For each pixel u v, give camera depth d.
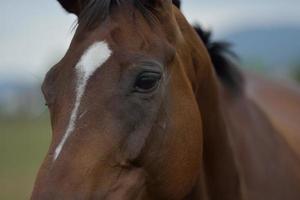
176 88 3.46
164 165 3.38
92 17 3.31
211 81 3.99
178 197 3.51
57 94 3.21
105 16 3.31
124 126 3.15
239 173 4.25
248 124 4.71
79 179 2.98
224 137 4.11
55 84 3.25
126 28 3.30
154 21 3.43
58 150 3.03
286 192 4.76
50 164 3.00
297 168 5.04
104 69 3.16
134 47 3.24
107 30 3.27
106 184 3.09
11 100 31.19
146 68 3.19
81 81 3.15
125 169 3.20
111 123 3.11
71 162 3.00
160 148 3.33
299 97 6.64
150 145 3.28
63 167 2.98
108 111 3.12
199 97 3.93
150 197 3.43
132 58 3.19
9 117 30.95
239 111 4.68
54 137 3.09
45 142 22.27
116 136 3.12
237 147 4.43
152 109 3.23
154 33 3.38
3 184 13.66
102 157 3.07
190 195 3.95
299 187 4.93
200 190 3.96
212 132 4.02
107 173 3.10
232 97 4.64
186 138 3.48
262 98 5.88
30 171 15.58
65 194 2.93
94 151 3.05
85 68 3.17
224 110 4.34
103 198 3.07
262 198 4.53
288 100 6.32
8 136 24.58
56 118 3.16
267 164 4.72
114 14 3.35
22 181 14.06
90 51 3.21
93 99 3.12
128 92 3.16
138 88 3.19
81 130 3.07
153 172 3.35
